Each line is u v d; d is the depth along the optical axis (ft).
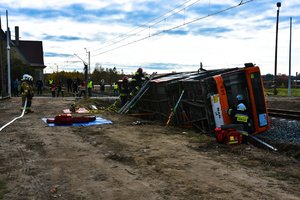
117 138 36.06
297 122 52.21
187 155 28.53
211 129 42.96
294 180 22.22
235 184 21.18
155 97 58.85
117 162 26.35
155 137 36.76
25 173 23.50
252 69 42.39
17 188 20.57
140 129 42.34
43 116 54.95
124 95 70.23
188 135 38.37
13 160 26.86
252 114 41.86
